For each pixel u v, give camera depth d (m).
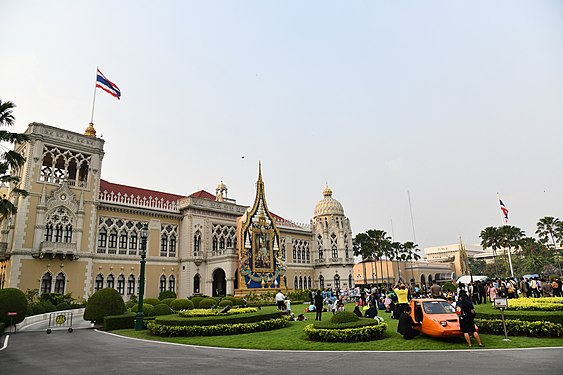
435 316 17.92
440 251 187.62
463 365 12.27
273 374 11.87
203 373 12.29
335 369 12.36
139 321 26.58
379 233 95.69
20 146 48.81
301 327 24.95
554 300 22.23
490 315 18.80
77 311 41.28
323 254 80.69
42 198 45.84
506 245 96.19
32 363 14.87
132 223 55.25
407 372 11.54
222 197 69.88
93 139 52.03
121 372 12.77
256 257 60.09
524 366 11.73
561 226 100.81
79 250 47.81
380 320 22.81
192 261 59.19
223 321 23.09
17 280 42.72
